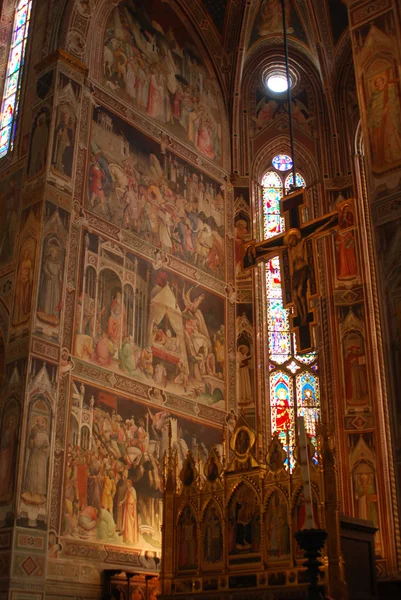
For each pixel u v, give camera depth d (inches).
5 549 548.1
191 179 830.5
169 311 745.0
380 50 572.1
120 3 807.1
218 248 836.0
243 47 914.1
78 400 628.4
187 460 520.7
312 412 793.6
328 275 829.2
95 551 601.3
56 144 685.3
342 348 796.0
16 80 802.2
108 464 635.5
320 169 892.6
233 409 782.5
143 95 802.2
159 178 786.8
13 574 538.0
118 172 739.4
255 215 877.8
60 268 650.8
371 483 733.3
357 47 586.6
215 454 506.6
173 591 485.1
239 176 894.4
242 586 451.5
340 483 743.1
